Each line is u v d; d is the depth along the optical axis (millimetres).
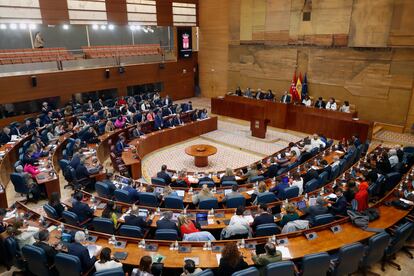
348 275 6387
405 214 7145
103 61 19750
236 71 22297
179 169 12992
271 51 19875
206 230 7172
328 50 17359
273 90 20422
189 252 5945
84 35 23359
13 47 20219
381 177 8711
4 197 8688
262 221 6609
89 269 5613
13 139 13016
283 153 11297
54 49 18344
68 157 11805
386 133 15828
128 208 7746
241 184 9977
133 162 11633
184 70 24422
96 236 6398
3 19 15164
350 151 11078
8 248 6125
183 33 23391
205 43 24109
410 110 15391
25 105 16891
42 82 16812
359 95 16781
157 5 21422
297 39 18453
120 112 17359
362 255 5828
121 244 6168
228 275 5074
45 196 10219
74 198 8086
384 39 15367
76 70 18172
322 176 9125
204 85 25312
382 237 5824
